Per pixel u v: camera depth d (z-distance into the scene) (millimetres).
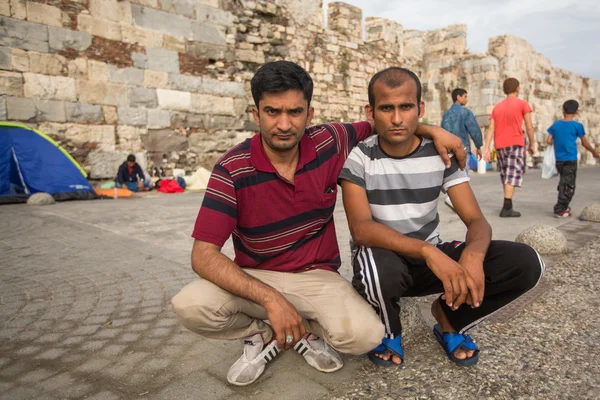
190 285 1896
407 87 1945
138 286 3412
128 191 9438
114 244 4785
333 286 2016
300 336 1824
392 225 2166
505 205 6172
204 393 1953
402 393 1917
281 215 1988
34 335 2580
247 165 1911
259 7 12797
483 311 2074
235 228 2094
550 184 11172
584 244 4520
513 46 19188
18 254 4410
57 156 8844
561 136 5969
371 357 2193
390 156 2141
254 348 2066
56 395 1951
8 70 8680
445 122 6180
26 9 8820
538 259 1927
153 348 2400
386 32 17188
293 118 1813
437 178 2150
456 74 19141
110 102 10055
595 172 17359
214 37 11734
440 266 1835
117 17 10039
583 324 2590
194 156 11547
